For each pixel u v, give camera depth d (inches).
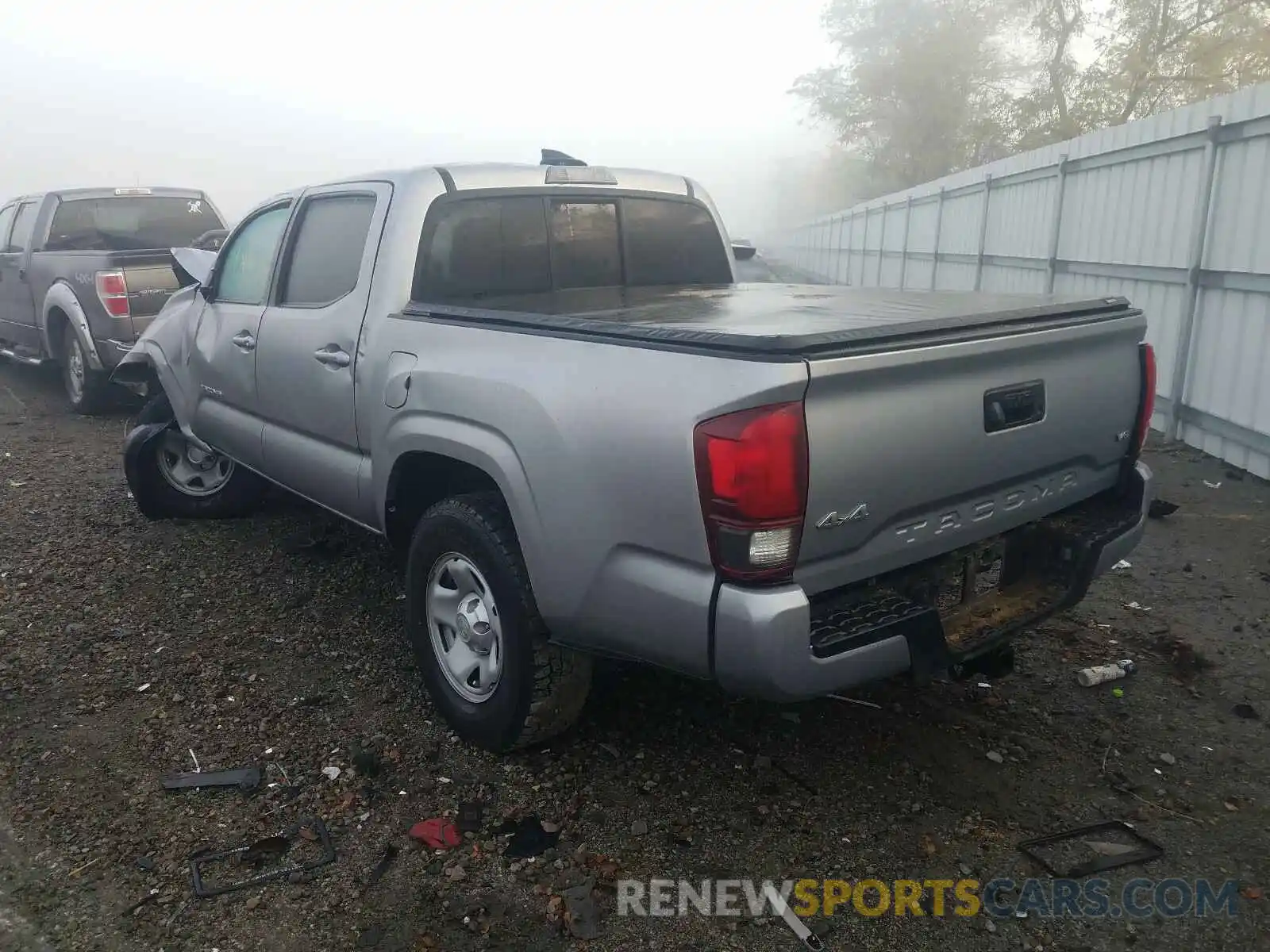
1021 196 443.5
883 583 114.3
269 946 102.6
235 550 218.1
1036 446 122.6
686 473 101.5
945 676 157.2
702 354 102.3
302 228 179.6
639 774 132.5
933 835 120.0
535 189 169.5
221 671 162.6
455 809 125.1
